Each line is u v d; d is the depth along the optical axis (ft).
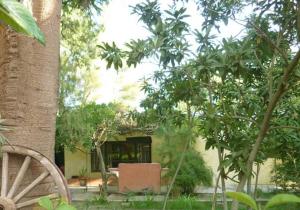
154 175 51.49
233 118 12.41
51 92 14.08
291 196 3.47
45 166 13.24
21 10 3.58
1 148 12.48
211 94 12.80
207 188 50.55
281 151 14.90
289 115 14.28
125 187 51.57
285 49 12.27
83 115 46.98
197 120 18.94
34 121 13.69
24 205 13.16
